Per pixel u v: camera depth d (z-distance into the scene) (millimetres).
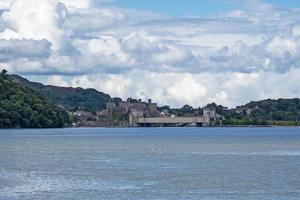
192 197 85188
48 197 84625
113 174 113500
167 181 102312
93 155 169875
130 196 85875
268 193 88438
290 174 113000
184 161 146375
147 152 184750
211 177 108250
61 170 121938
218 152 184250
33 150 194250
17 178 106625
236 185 97125
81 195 86375
